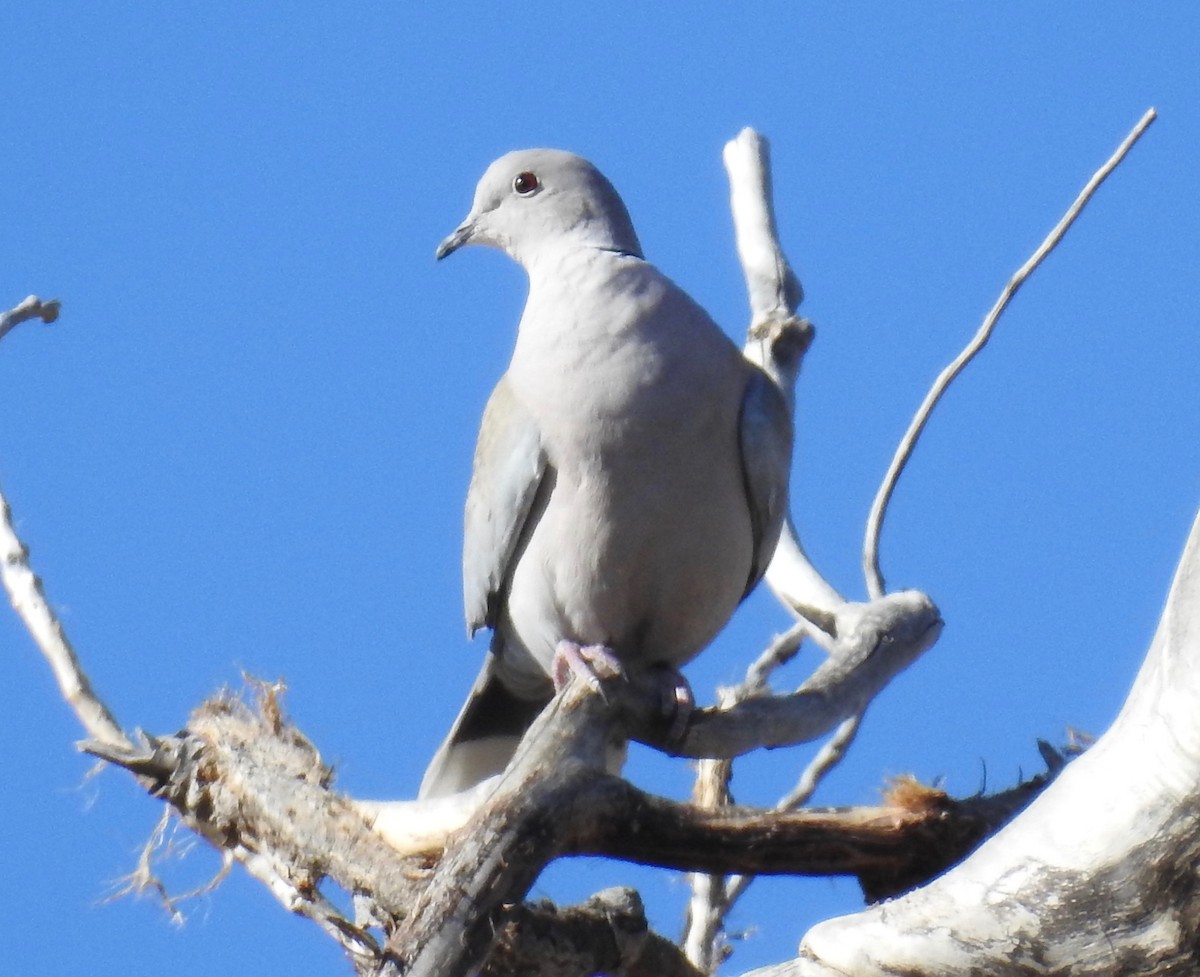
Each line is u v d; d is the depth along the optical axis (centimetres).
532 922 948
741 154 1377
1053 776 1061
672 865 959
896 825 1002
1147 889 877
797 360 1305
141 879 1086
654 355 1166
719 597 1215
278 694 1077
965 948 906
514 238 1311
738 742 1027
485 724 1330
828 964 934
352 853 1009
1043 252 1223
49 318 1134
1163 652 876
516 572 1226
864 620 1113
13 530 1110
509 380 1244
